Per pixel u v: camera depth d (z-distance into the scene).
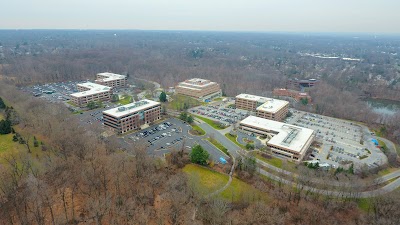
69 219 111.25
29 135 179.50
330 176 159.12
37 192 114.50
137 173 145.12
